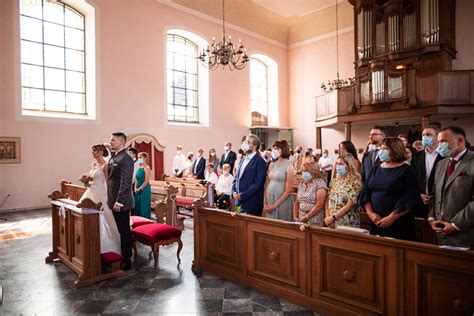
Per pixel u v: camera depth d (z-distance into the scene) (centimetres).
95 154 455
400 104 997
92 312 305
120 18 1053
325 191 348
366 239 261
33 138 883
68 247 421
